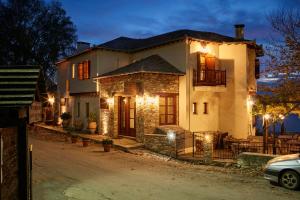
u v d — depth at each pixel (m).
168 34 24.77
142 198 9.58
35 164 14.47
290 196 9.85
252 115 22.42
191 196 9.82
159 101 20.06
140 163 15.33
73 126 27.98
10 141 6.09
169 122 20.44
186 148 18.56
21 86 5.85
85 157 16.52
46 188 10.62
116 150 18.75
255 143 18.05
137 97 19.81
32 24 36.28
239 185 11.26
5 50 34.75
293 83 16.58
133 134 21.12
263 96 19.42
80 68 27.14
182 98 20.41
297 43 16.17
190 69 20.36
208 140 15.27
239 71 21.34
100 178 12.11
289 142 16.92
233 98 21.52
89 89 25.50
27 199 6.64
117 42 27.31
